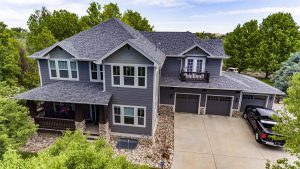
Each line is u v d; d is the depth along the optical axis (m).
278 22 32.50
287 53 30.81
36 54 15.34
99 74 15.03
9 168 4.45
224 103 18.28
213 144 13.60
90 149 5.15
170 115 18.48
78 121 13.34
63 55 14.84
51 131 13.88
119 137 14.13
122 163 5.77
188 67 18.84
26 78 21.14
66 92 13.74
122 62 12.64
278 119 7.14
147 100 13.10
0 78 18.62
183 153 12.47
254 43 33.66
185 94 18.59
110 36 16.41
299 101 6.30
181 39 20.50
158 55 15.09
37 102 16.86
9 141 7.81
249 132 15.40
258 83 19.42
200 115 18.52
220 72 18.59
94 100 12.69
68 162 4.75
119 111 13.74
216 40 20.56
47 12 41.09
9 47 21.42
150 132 13.66
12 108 9.05
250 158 12.13
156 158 11.90
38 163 4.54
